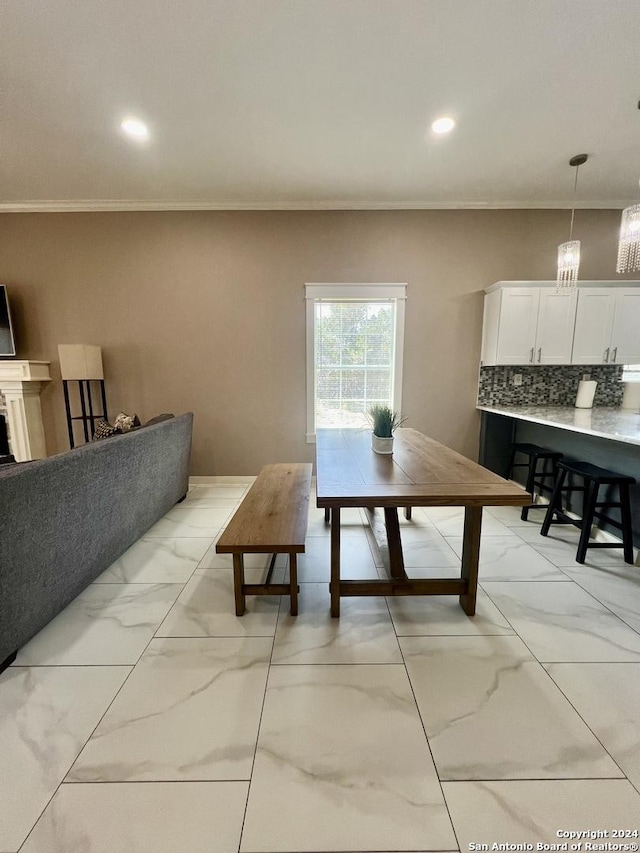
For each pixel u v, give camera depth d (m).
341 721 1.34
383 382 4.16
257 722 1.34
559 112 2.46
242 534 1.89
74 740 1.28
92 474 2.07
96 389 4.11
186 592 2.14
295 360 4.07
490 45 1.94
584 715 1.36
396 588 1.93
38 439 4.08
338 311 4.05
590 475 2.42
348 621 1.89
